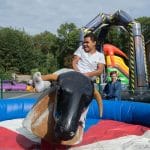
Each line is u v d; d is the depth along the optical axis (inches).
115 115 157.4
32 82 109.3
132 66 290.4
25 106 157.6
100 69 121.9
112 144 114.0
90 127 136.1
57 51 1339.8
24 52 1050.7
